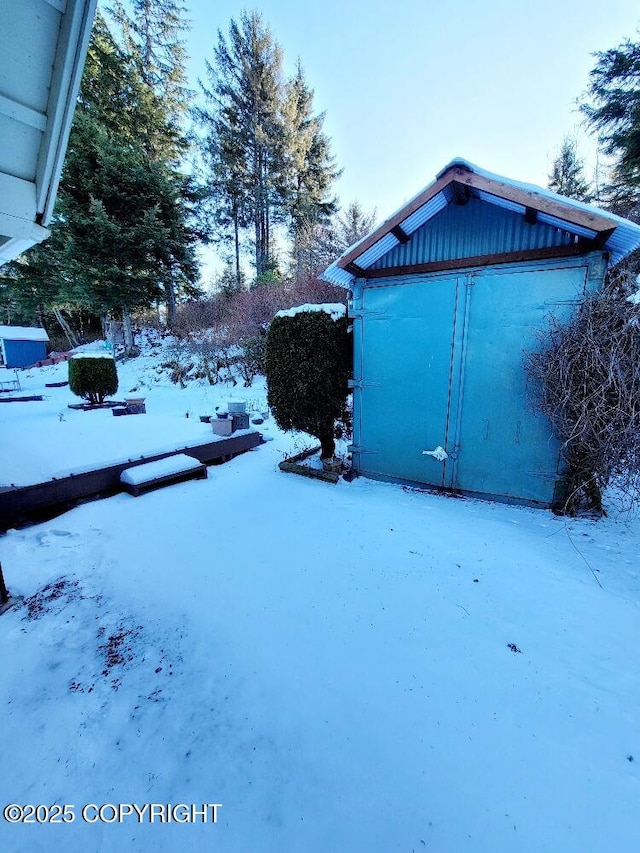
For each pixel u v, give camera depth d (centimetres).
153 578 237
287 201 1694
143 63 1483
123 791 126
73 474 348
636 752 135
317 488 394
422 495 375
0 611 206
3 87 146
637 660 174
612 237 278
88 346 1930
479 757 133
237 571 244
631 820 115
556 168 1495
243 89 1634
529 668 170
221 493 380
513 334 326
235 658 177
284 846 111
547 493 332
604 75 1029
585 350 274
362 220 1792
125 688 162
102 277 1274
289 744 140
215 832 115
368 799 122
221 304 1409
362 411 418
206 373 1138
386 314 386
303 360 403
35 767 132
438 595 220
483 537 285
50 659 176
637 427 253
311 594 221
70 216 1219
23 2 133
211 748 139
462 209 336
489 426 348
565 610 206
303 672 169
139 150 1363
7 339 1889
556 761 132
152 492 384
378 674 168
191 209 1585
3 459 393
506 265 321
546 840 111
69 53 149
